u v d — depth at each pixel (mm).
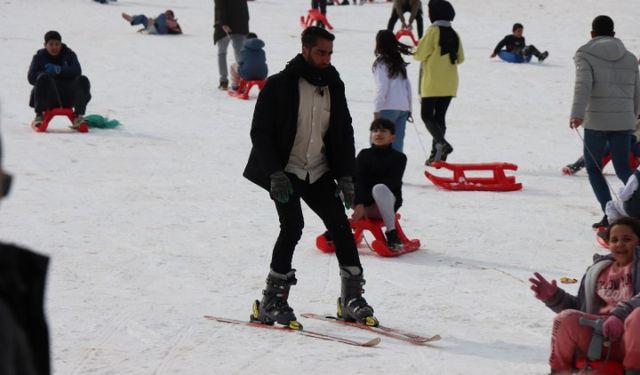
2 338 3885
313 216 18562
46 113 26422
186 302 12914
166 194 19891
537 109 33969
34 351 4258
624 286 9578
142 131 27469
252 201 19531
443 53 23078
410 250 15891
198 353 10750
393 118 20859
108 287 13508
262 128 11266
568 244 16641
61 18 57062
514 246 16422
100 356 10609
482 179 21609
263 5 65875
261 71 33875
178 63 42094
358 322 11891
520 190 21422
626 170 17547
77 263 14664
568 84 39531
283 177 11141
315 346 11008
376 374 10078
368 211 15914
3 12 58344
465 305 12953
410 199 20281
